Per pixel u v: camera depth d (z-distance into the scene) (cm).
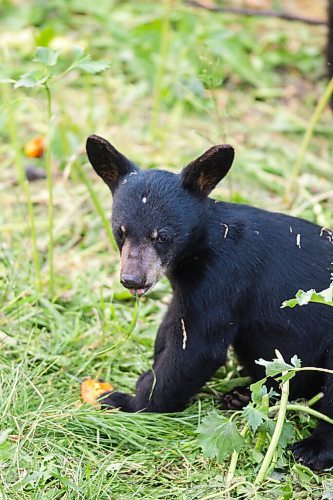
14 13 1878
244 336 963
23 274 1207
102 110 1614
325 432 906
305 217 1316
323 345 935
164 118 1620
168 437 926
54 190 1409
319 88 1706
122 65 1745
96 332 1108
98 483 838
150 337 1108
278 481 859
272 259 945
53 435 899
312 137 1579
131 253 890
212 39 1709
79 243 1312
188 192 922
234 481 854
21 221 1348
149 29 1748
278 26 1878
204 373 945
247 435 909
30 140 1536
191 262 931
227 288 933
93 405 959
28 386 970
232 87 1716
